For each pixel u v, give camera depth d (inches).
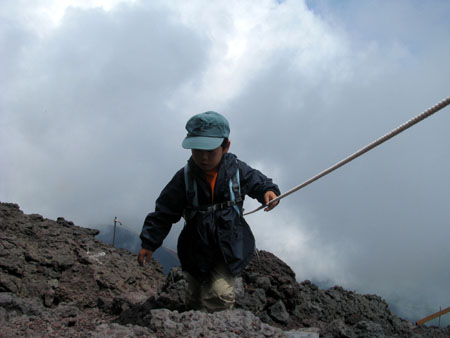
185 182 79.0
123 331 59.8
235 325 62.8
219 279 77.9
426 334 115.3
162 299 95.3
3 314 78.2
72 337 67.9
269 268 108.3
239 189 79.0
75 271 117.6
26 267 112.9
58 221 155.5
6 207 142.4
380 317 118.7
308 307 112.7
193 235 79.0
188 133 77.7
